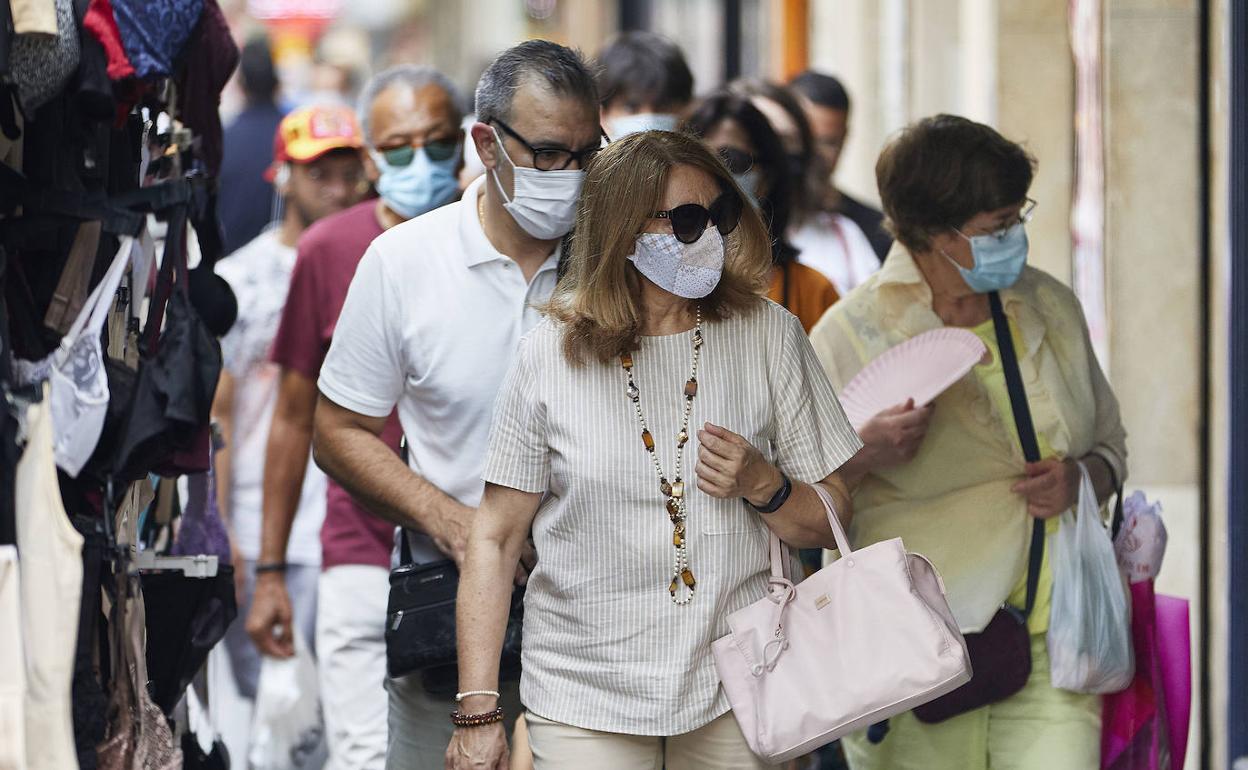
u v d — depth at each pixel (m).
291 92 60.31
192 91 12.56
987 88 20.95
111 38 10.40
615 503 11.09
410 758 13.30
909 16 27.80
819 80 20.84
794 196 18.48
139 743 11.23
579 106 12.27
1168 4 17.25
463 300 12.73
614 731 11.12
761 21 46.34
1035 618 13.55
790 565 11.44
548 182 12.24
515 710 13.08
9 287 10.43
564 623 11.31
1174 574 16.70
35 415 9.91
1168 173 17.27
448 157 16.17
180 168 12.81
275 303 18.88
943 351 13.35
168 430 10.80
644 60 18.31
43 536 9.86
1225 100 15.28
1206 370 16.30
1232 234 15.05
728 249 11.39
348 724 15.64
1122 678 13.38
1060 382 13.70
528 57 12.31
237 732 18.70
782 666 11.05
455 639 12.45
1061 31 20.08
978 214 13.27
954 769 13.77
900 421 13.24
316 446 13.18
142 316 11.66
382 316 12.81
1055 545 13.53
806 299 15.95
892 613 11.01
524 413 11.30
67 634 9.86
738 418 11.18
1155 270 17.28
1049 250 20.14
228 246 26.53
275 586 16.67
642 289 11.27
